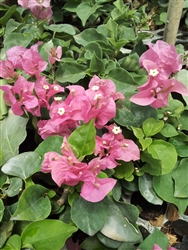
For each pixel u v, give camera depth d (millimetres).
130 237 207
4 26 347
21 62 257
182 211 226
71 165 187
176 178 234
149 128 236
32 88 233
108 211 215
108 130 239
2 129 259
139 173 235
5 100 245
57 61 289
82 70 281
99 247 216
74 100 221
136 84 264
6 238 196
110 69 278
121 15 333
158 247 207
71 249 216
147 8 396
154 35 364
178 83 224
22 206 198
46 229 194
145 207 246
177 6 285
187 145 252
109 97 225
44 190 207
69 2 369
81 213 203
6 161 234
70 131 231
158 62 256
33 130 277
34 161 217
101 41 299
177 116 256
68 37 327
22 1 328
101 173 210
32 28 321
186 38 364
